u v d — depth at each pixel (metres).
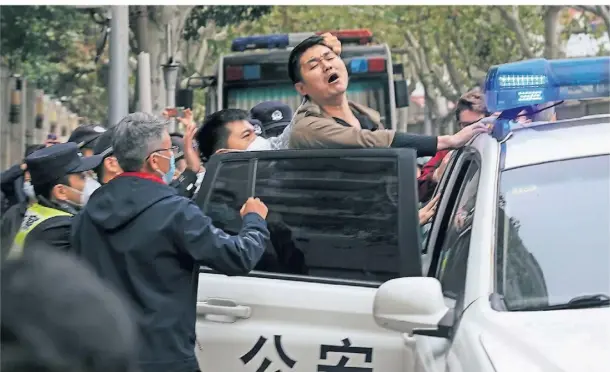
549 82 3.71
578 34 30.86
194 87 15.50
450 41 37.12
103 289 1.33
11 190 5.95
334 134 4.68
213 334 4.10
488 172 3.53
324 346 3.96
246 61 14.55
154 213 3.93
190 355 3.98
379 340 3.90
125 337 1.30
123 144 3.98
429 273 4.32
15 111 21.86
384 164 4.20
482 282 3.14
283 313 4.04
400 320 3.12
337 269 4.16
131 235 3.92
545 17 24.91
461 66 39.53
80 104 31.38
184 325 3.96
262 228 4.07
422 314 3.11
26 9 20.23
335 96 4.86
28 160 4.88
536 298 3.05
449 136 4.53
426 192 6.09
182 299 3.96
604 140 3.54
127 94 14.67
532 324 2.89
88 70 24.88
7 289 1.28
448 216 4.30
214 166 4.55
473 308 3.07
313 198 4.29
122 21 14.57
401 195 4.12
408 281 3.18
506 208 3.35
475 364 2.75
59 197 4.92
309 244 4.24
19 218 5.14
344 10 32.69
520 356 2.70
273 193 4.39
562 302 3.04
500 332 2.87
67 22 20.62
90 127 6.70
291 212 4.32
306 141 4.76
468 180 3.92
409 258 4.04
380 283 4.07
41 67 21.53
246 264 3.96
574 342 2.72
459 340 2.96
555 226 3.27
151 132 3.98
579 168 3.46
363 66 14.29
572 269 3.13
